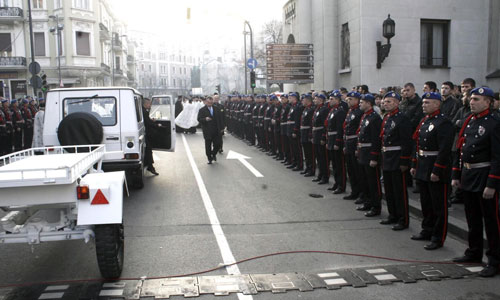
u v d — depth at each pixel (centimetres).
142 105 1061
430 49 1712
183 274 488
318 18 1923
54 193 414
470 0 1686
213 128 1275
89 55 4169
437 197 571
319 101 995
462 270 500
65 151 767
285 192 906
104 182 429
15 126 1542
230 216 725
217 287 452
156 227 664
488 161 489
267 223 686
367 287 454
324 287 453
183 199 845
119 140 829
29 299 424
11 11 3784
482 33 1705
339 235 629
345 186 893
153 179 1051
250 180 1032
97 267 509
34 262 527
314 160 1077
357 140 780
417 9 1652
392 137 657
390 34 1553
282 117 1252
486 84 1675
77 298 426
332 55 1864
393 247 580
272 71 1959
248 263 521
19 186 400
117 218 423
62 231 446
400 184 654
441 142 561
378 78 1647
